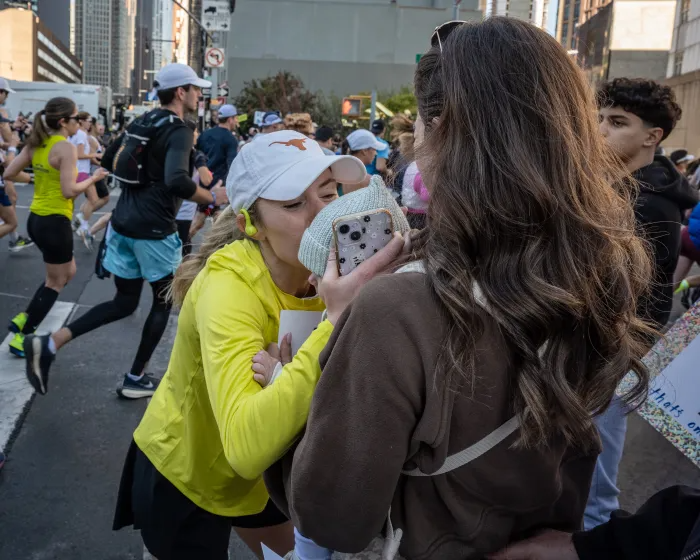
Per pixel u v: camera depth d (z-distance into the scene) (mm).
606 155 1104
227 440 1240
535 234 955
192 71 3881
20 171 4527
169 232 3793
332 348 1011
